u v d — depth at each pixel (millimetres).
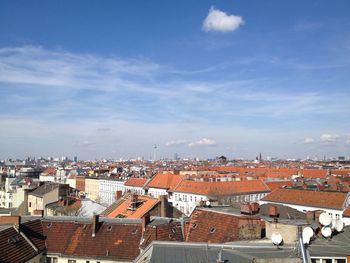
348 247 38438
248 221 49125
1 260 47500
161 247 35188
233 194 147625
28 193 132750
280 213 62156
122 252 55781
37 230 59812
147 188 180375
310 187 121188
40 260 56281
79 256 56312
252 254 33969
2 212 123812
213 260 32844
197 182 156125
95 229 59250
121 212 81812
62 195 127000
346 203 99375
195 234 55875
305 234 34969
